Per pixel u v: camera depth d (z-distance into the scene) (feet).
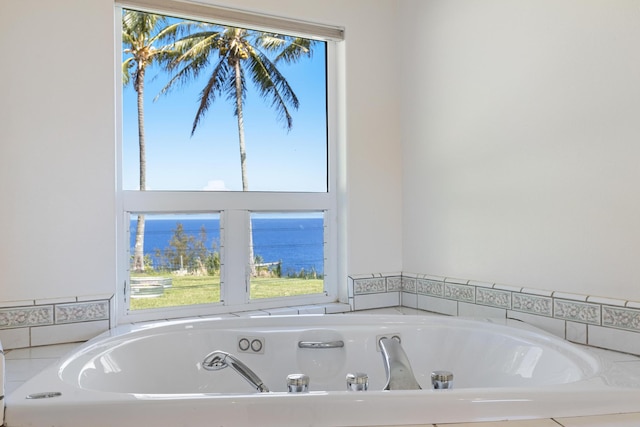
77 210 6.56
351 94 8.57
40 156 6.36
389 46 8.82
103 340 5.70
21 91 6.26
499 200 7.04
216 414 3.55
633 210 5.42
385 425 3.56
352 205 8.54
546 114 6.36
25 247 6.26
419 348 6.61
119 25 7.14
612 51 5.61
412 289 8.54
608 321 5.64
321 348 6.48
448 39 7.89
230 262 7.87
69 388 3.96
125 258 7.18
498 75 7.04
